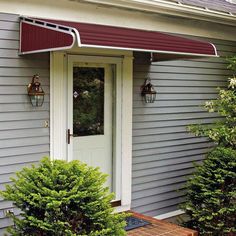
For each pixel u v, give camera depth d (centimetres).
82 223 402
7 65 489
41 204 387
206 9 684
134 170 643
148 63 647
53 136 538
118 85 613
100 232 388
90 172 421
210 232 599
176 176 705
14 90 496
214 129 634
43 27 466
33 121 517
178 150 705
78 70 573
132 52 622
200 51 581
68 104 556
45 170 412
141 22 630
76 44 448
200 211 600
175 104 695
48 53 528
